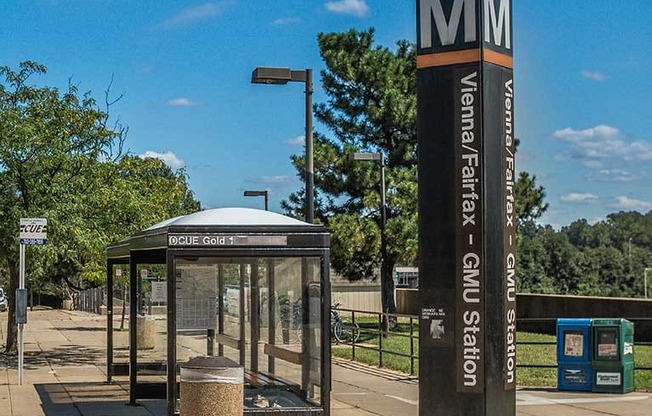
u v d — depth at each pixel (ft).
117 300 65.82
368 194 98.89
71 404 47.65
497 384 34.37
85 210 69.46
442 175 34.76
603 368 50.96
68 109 69.67
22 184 67.21
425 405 34.99
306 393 38.86
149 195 79.51
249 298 41.45
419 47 35.24
